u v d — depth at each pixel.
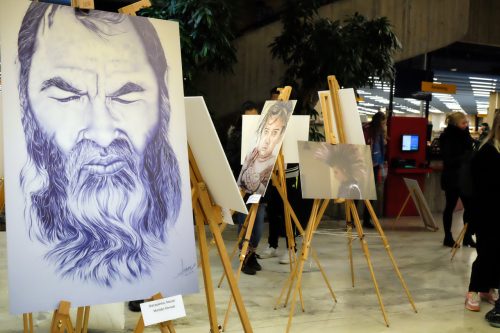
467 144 5.62
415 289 4.06
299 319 3.31
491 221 3.47
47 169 1.70
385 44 6.58
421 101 10.35
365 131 7.28
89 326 2.87
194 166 2.13
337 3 7.87
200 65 6.06
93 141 1.78
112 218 1.77
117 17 1.87
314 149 3.17
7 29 1.69
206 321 3.20
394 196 7.75
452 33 8.81
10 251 1.62
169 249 1.85
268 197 4.21
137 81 1.88
